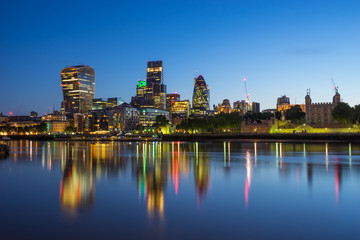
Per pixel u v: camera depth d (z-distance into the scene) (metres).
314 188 40.84
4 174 54.41
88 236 23.23
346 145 159.25
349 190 39.41
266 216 28.20
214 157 90.56
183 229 24.73
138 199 34.56
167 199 34.66
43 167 65.38
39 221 26.75
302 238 22.86
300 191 38.81
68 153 112.06
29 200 34.12
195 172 56.38
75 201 33.75
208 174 53.78
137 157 91.88
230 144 183.88
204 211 29.81
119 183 44.47
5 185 43.28
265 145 165.75
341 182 45.31
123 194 37.03
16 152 119.31
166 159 84.38
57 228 25.00
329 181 46.22
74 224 25.98
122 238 22.84
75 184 43.81
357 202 33.16
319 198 35.09
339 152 108.75
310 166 65.81
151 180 47.12
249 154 101.50
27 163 74.12
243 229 24.77
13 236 23.25
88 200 34.19
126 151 123.50
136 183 44.56
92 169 61.31
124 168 62.88
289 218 27.61
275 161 77.12
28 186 42.44
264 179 48.09
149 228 24.98
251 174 53.66
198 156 94.62
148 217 27.84
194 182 45.38
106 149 141.12
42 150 134.25
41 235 23.45
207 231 24.30
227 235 23.44
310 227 25.22
